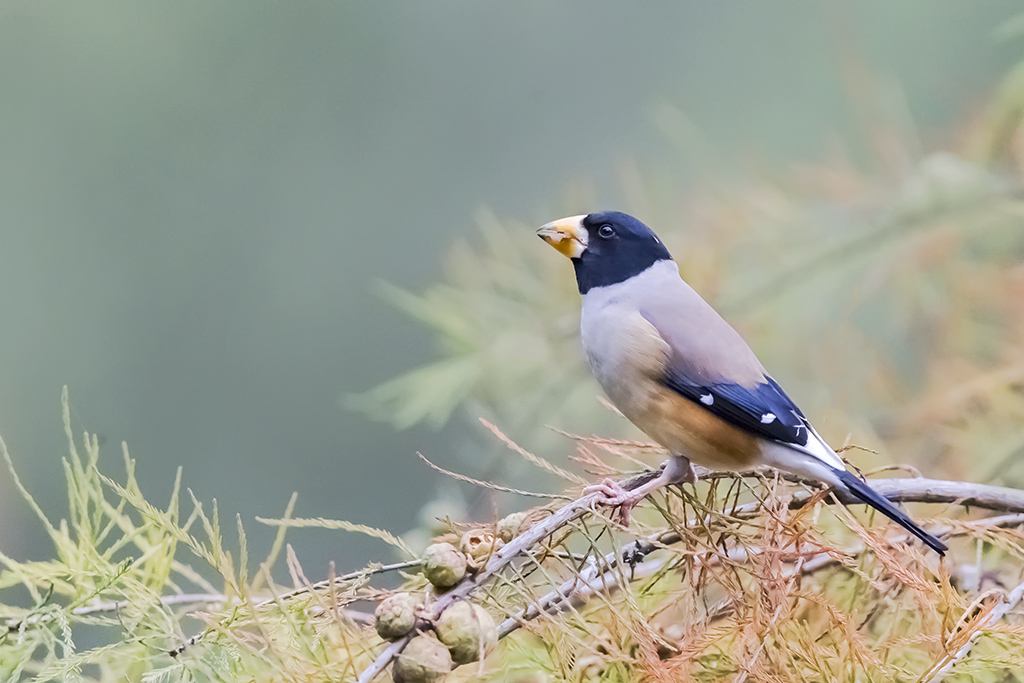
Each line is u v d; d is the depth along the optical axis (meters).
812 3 18.75
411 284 20.17
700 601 6.91
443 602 5.87
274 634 6.38
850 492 7.29
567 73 20.83
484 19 21.16
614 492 7.08
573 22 20.89
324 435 19.62
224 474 19.44
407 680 5.70
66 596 7.64
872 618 7.29
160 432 19.56
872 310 13.19
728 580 6.74
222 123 20.22
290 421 19.73
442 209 20.61
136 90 20.19
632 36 20.52
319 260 20.31
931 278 11.69
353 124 20.44
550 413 12.07
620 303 8.75
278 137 20.77
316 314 20.22
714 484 7.27
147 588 6.75
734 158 12.91
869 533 6.93
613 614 6.39
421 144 20.92
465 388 12.05
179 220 20.30
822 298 12.08
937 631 6.69
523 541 6.16
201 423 19.62
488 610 6.28
